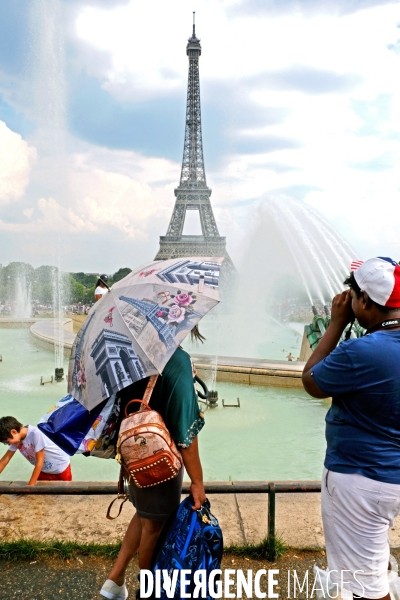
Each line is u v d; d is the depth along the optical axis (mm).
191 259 4383
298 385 16203
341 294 3709
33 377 19734
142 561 4035
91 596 4551
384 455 3240
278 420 13000
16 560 5086
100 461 10609
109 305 4098
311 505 6277
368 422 3268
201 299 3932
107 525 5758
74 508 6207
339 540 3426
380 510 3268
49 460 7008
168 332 3701
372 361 3166
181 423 3656
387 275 3336
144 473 3543
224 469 9680
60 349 26219
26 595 4562
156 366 3549
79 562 5059
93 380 3719
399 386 3176
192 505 3664
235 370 17047
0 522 5844
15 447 6902
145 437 3506
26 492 5105
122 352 3711
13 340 35062
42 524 5789
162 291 3996
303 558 5117
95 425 3971
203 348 32562
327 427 3547
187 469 3727
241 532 5551
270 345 36500
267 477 9312
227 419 13062
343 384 3254
